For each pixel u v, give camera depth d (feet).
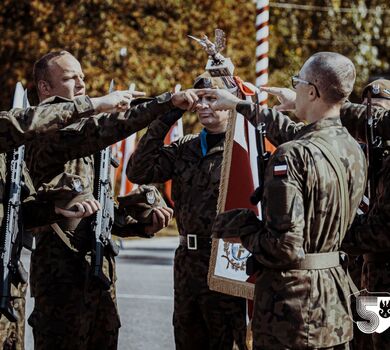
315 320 23.79
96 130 27.73
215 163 30.89
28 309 50.65
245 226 24.35
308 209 23.73
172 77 110.63
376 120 28.22
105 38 107.45
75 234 29.94
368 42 130.82
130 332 47.03
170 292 60.08
